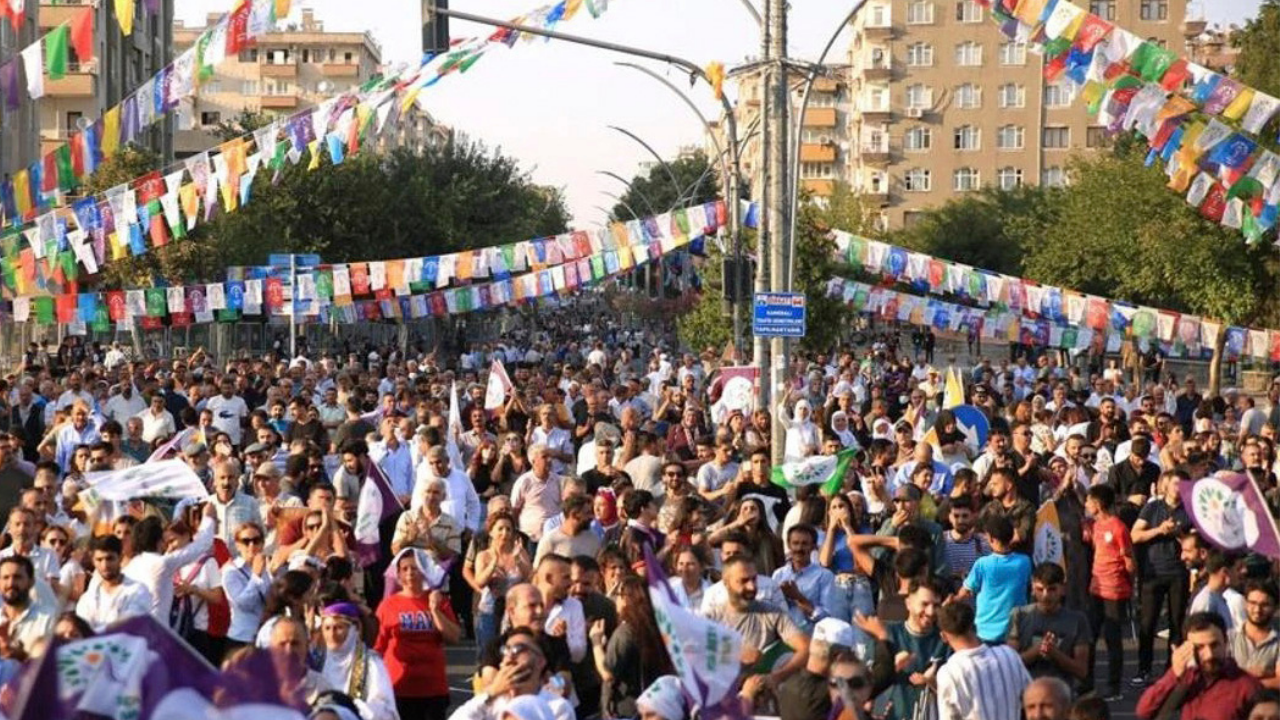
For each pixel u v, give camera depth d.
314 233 64.88
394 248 67.31
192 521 13.05
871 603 11.84
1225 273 44.97
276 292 33.88
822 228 39.59
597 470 16.59
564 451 19.44
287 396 24.41
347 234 64.88
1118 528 14.41
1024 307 35.28
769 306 23.64
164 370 30.94
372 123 21.14
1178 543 14.69
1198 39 108.81
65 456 19.88
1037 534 14.01
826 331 39.88
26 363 33.69
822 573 11.69
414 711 10.77
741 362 28.81
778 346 23.67
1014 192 91.19
